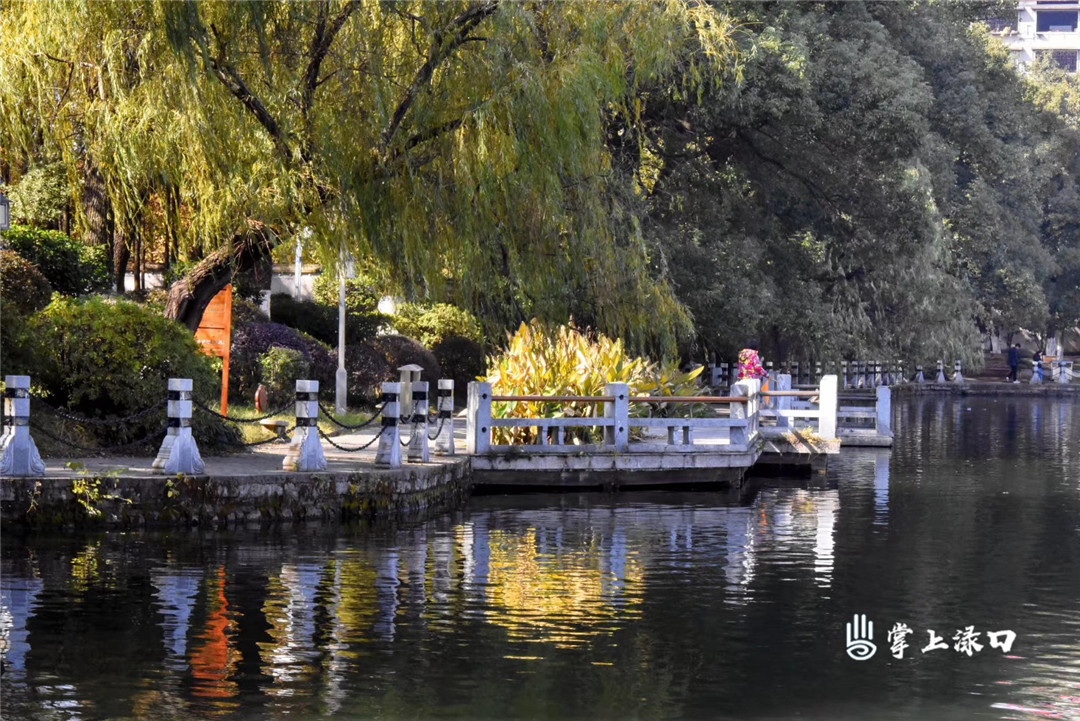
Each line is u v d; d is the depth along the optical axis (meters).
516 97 18.67
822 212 43.84
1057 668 10.41
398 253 19.30
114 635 10.80
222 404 23.53
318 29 18.55
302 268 38.66
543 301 23.86
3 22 18.33
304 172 18.83
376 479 17.42
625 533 16.84
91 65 18.39
